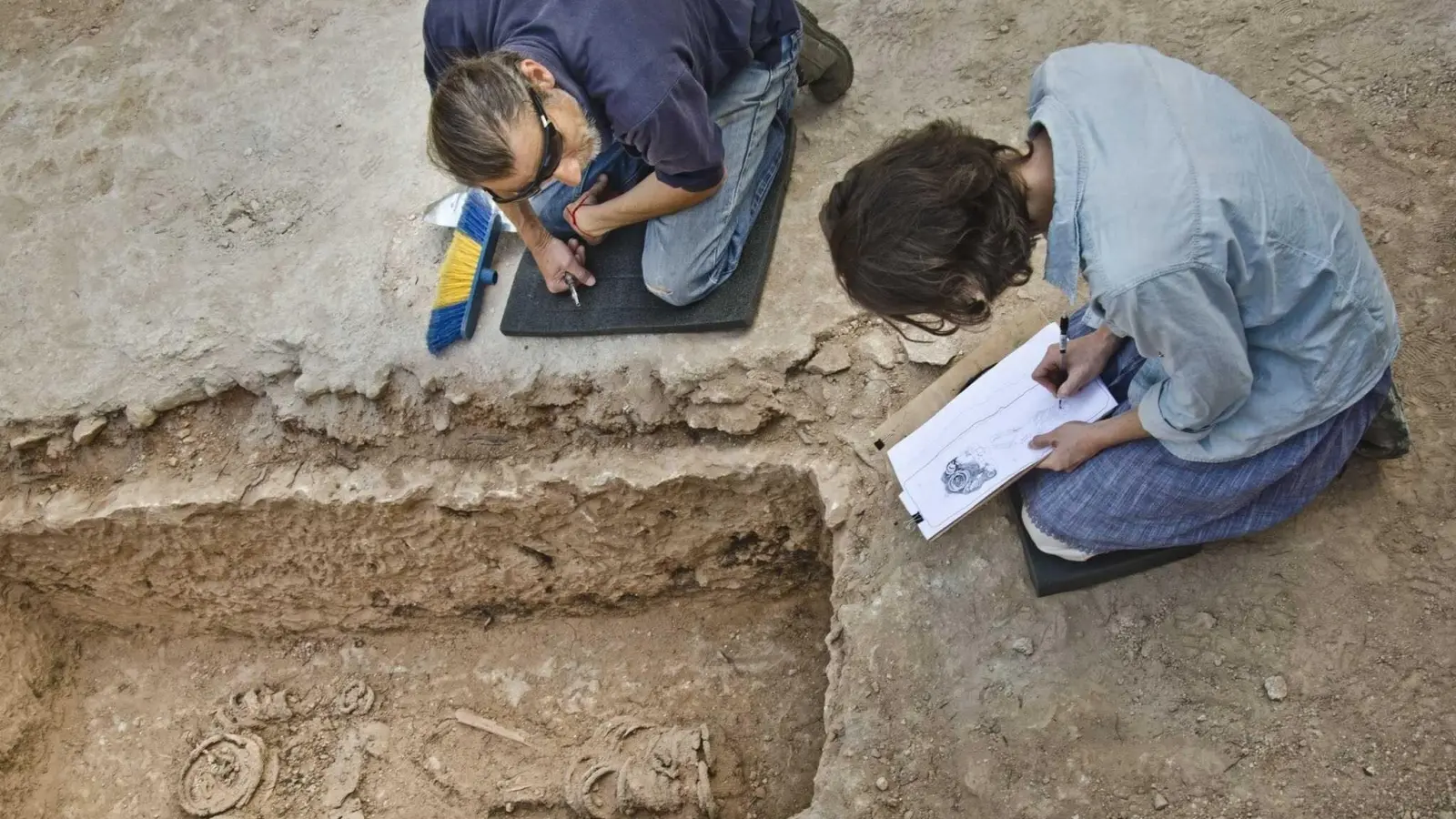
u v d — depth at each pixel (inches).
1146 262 55.9
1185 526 80.1
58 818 125.0
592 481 107.6
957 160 54.7
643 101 82.1
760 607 123.3
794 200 110.7
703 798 108.8
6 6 147.6
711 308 103.9
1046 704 84.7
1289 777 78.2
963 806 82.7
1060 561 87.2
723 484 106.3
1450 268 93.2
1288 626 82.8
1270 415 69.5
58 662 132.3
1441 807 74.8
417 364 110.4
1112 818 79.7
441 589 124.6
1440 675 78.8
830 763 87.5
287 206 123.3
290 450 115.6
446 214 115.6
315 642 132.8
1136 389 80.2
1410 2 108.0
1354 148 101.4
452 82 76.5
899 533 95.1
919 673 88.5
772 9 96.8
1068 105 59.8
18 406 116.8
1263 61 108.6
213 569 123.7
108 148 131.7
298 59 134.6
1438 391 88.7
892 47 118.9
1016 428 85.4
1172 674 83.4
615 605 125.6
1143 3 115.3
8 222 128.0
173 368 116.1
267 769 124.6
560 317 107.0
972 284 56.9
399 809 119.2
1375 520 84.8
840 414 101.9
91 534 118.7
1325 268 61.9
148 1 144.6
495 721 122.6
